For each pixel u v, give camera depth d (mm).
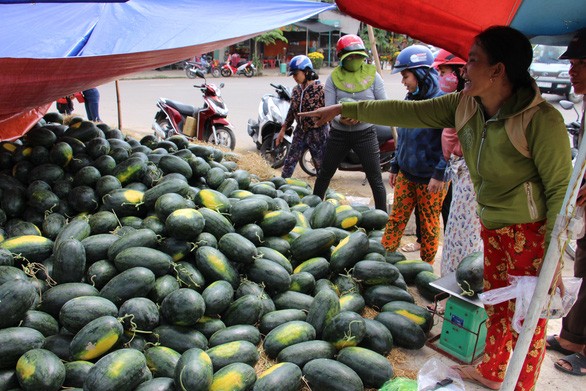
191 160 5195
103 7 6840
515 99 2518
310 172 9250
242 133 12695
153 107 16406
